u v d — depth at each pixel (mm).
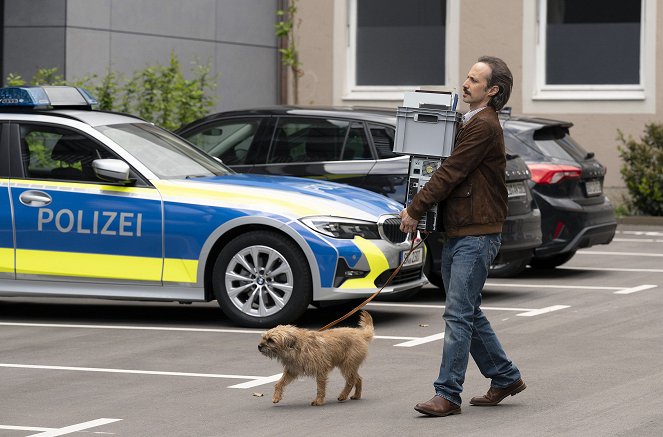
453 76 25641
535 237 14141
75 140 11523
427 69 26016
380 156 13117
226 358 9695
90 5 20906
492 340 7844
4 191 11477
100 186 11312
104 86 19156
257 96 25328
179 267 11125
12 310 12625
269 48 25672
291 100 26312
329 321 11789
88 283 11320
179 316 12109
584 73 25062
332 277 10836
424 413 7578
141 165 11352
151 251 11164
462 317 7617
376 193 12328
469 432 7191
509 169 13633
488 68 7645
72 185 11367
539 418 7527
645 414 7578
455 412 7680
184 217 11102
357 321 11672
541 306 12484
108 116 12109
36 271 11391
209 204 11078
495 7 25281
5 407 8008
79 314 12305
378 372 9070
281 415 7703
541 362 9422
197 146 13562
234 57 24578
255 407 7949
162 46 22562
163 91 19703
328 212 10984
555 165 15062
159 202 11164
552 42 25203
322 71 26297
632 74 24781
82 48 20766
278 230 11000
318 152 13391
